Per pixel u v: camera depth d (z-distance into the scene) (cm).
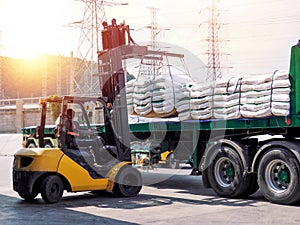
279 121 868
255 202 880
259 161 890
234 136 983
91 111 1001
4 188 1112
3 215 751
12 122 4009
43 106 974
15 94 9938
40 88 10081
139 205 848
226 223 679
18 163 887
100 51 1040
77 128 924
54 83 9188
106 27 1051
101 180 918
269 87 866
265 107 870
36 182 879
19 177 877
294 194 819
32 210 798
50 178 865
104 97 995
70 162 883
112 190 941
